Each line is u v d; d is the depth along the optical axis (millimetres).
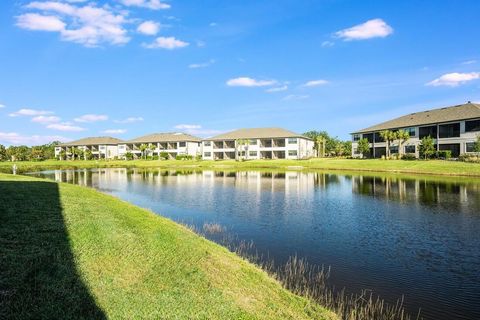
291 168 84000
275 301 9859
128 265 10352
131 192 39375
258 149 119438
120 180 55531
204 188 43250
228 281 10500
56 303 7574
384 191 38469
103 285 8750
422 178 51688
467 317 10305
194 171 79125
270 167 88688
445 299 11484
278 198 34031
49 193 22578
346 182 49312
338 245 17484
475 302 11297
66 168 92000
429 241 18281
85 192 26578
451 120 74000
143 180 55438
